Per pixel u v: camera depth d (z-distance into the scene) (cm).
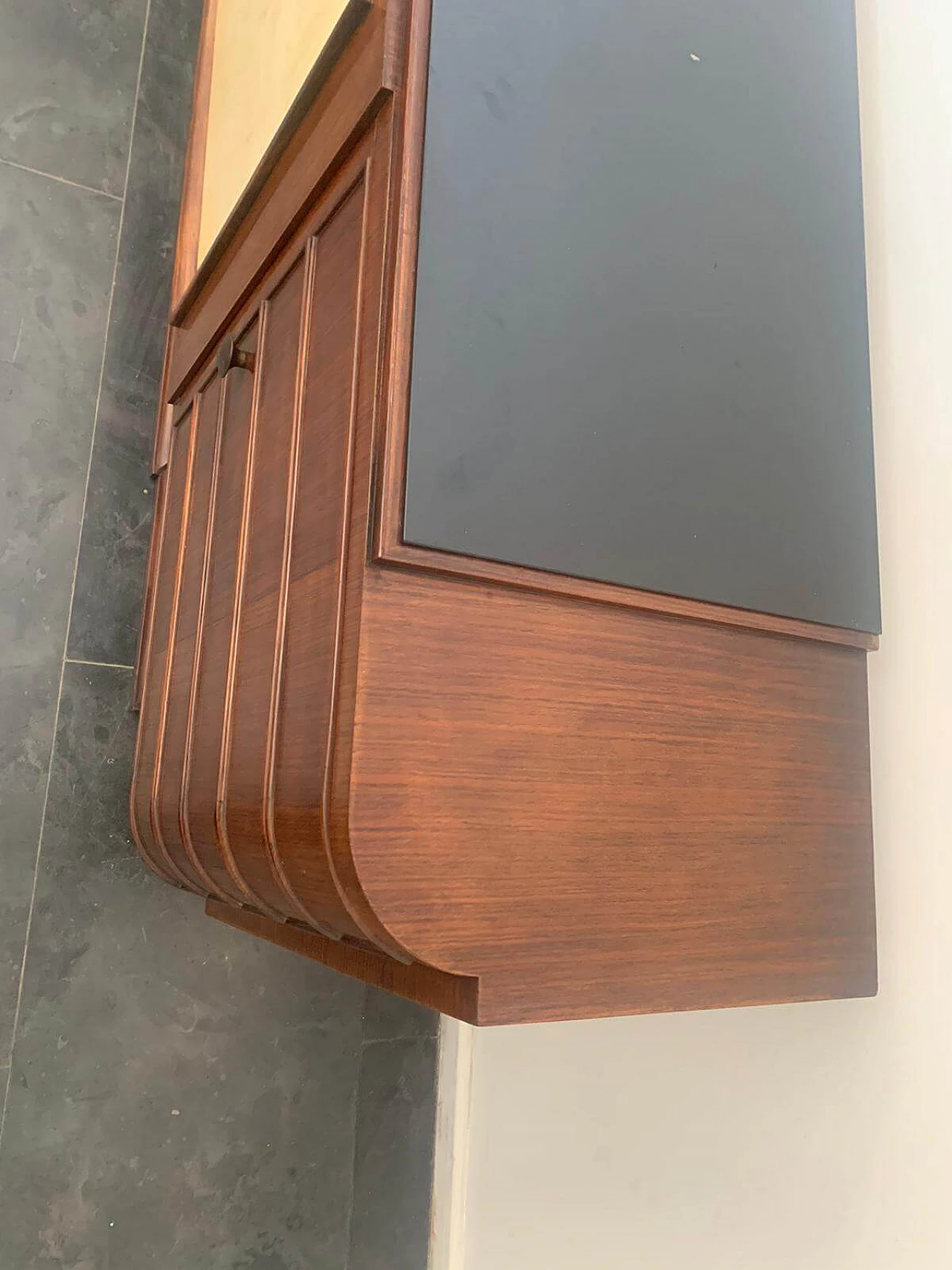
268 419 82
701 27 75
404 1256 129
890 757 78
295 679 66
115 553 124
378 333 61
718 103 75
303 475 71
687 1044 95
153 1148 117
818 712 75
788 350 77
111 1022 116
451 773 58
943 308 78
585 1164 107
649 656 66
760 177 77
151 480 127
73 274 124
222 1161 120
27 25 125
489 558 59
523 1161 117
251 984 125
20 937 112
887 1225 74
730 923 67
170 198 132
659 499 67
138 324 128
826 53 84
